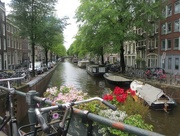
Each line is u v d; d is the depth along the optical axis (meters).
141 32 35.97
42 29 19.09
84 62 53.16
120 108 4.96
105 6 22.39
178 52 26.33
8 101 2.95
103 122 1.71
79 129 3.16
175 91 14.82
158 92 12.86
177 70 26.55
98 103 4.07
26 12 18.86
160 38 30.53
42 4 19.00
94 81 27.25
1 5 30.55
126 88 20.62
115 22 22.80
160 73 19.25
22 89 11.01
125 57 47.22
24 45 48.59
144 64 36.09
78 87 22.59
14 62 39.16
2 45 30.91
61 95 4.66
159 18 23.66
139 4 22.36
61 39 37.91
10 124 2.70
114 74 26.66
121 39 22.52
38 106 2.61
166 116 11.69
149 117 11.54
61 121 1.76
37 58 66.31
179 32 26.06
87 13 22.72
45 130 1.41
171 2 27.41
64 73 37.88
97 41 23.45
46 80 23.44
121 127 1.57
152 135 1.37
